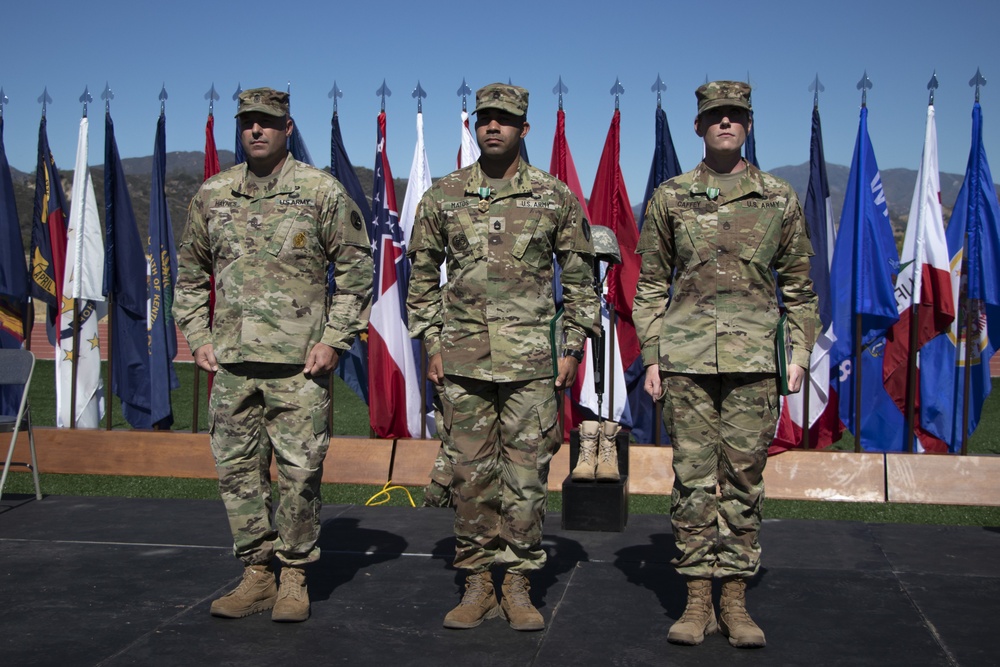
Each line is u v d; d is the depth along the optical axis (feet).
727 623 12.60
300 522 13.28
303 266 13.30
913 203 21.99
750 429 12.26
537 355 12.76
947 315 21.65
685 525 12.61
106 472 23.71
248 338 13.01
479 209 12.87
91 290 24.82
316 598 14.35
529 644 12.51
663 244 12.91
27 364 20.77
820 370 21.99
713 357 12.21
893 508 22.30
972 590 14.73
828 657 12.05
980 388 22.17
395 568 15.92
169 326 24.22
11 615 13.61
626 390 22.97
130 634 12.87
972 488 20.44
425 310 13.42
